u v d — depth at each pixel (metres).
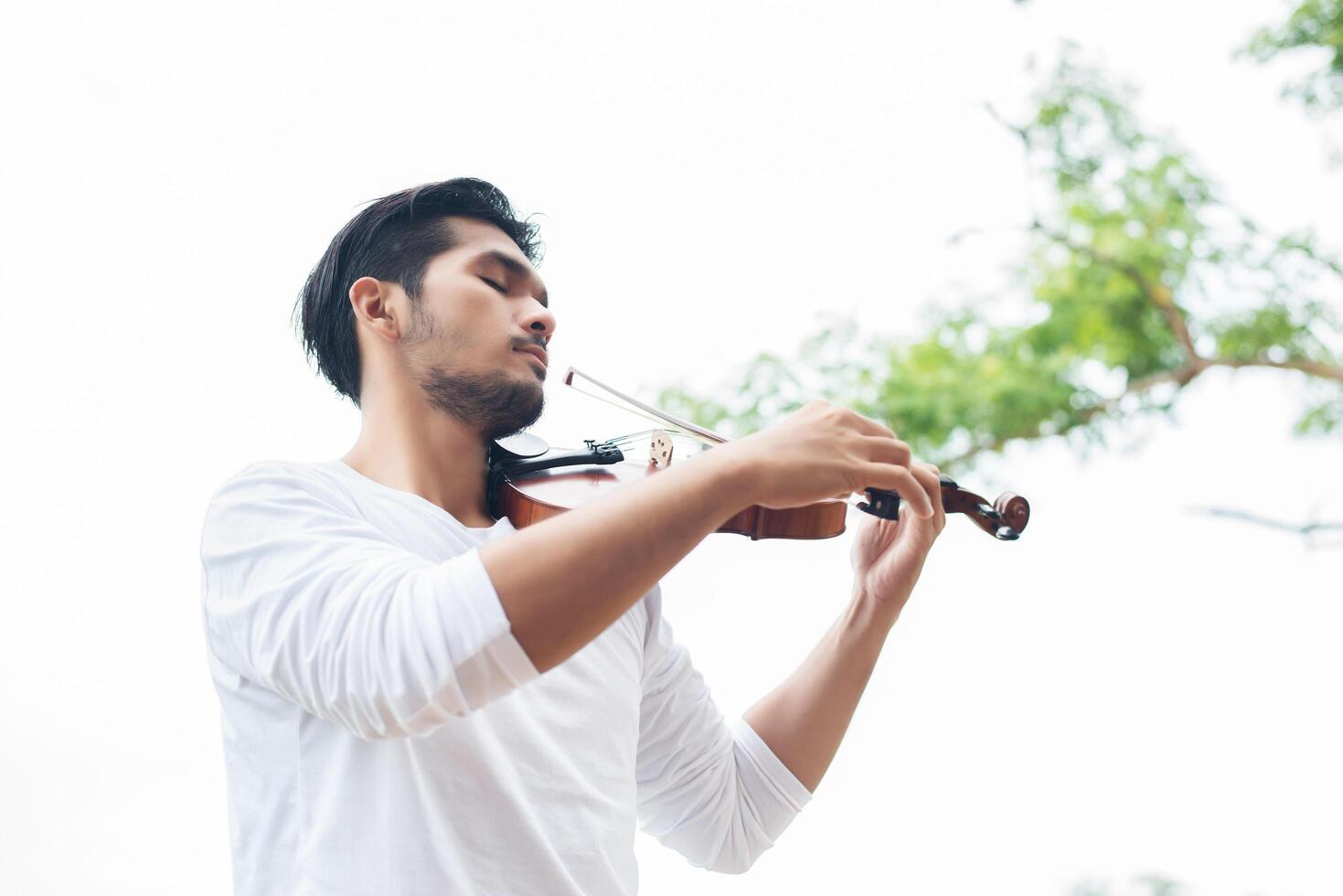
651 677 1.42
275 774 1.11
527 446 1.75
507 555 0.96
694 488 0.98
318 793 1.09
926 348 5.76
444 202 1.47
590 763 1.20
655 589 1.39
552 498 1.58
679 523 0.97
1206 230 5.61
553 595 0.94
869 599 1.53
